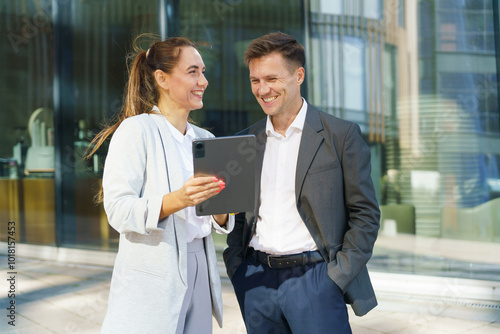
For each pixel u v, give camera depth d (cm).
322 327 174
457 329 329
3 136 589
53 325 340
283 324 186
